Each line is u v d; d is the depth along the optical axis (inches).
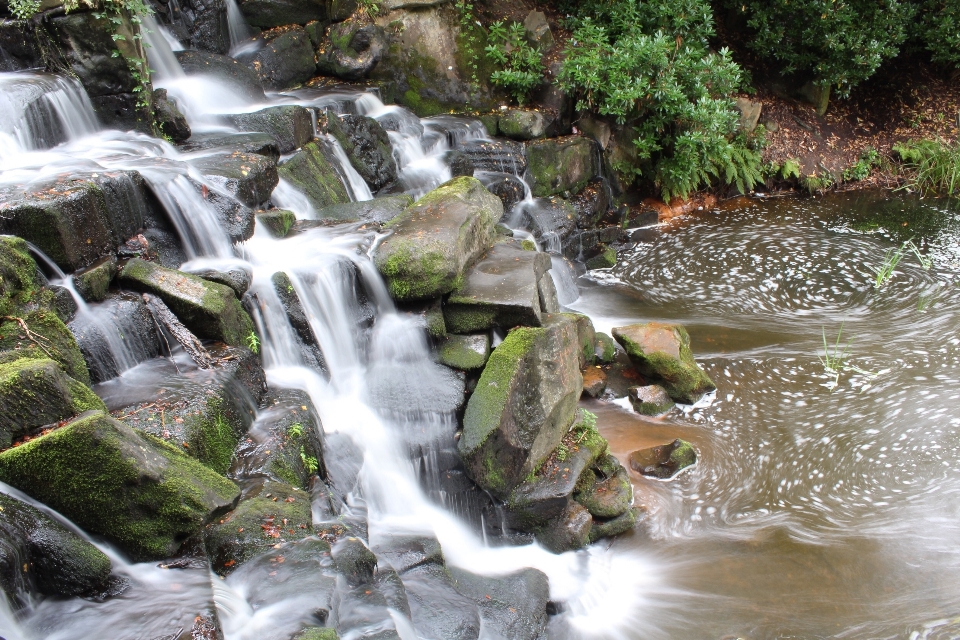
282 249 216.7
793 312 315.9
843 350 282.8
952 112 502.6
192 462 138.9
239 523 133.4
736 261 360.2
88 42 232.7
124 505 125.7
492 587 173.2
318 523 145.5
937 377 263.0
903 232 391.9
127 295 173.8
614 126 392.5
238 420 162.9
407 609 136.7
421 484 202.8
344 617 123.4
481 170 346.3
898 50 472.7
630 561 196.2
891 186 464.8
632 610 181.0
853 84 468.4
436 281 213.3
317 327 203.9
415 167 325.4
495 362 199.6
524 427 193.2
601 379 258.1
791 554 195.5
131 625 112.4
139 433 135.6
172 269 180.5
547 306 242.8
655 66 371.6
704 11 397.4
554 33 414.0
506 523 196.9
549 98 379.6
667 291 336.5
